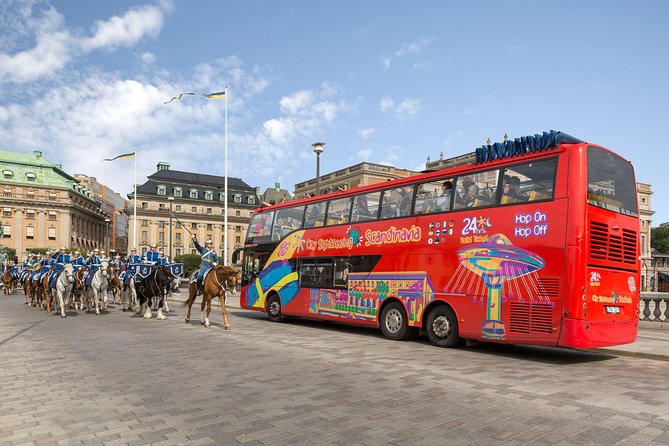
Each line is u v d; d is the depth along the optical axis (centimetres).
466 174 1297
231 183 12850
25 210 10194
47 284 2284
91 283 2164
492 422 626
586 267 1043
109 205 15462
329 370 955
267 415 652
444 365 1034
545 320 1075
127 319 1967
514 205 1168
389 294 1459
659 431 594
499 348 1348
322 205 1775
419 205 1411
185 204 11956
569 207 1062
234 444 545
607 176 1130
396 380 870
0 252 5219
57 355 1123
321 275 1725
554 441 557
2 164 10219
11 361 1048
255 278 2064
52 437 569
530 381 885
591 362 1146
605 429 601
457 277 1273
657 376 961
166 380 862
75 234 11081
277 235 1980
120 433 582
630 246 1170
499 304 1168
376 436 570
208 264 1767
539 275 1095
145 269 2008
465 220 1273
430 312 1345
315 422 621
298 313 1805
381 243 1509
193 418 639
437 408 689
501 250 1178
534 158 1145
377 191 1560
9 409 684
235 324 1825
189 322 1867
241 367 982
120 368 971
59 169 10950
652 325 1675
